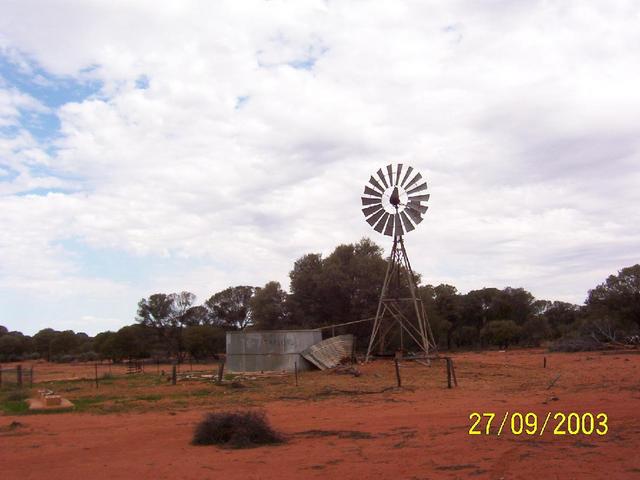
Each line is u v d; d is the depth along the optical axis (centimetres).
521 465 1155
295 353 4338
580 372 3356
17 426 1855
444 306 9512
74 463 1309
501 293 9769
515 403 2048
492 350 7994
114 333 7969
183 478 1144
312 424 1753
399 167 4550
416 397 2366
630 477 1040
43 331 10425
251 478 1124
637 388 2355
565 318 11275
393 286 6162
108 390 3089
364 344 6312
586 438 1392
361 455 1293
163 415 2078
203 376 3797
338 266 6359
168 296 8350
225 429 1498
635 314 6688
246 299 9256
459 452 1288
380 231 4556
